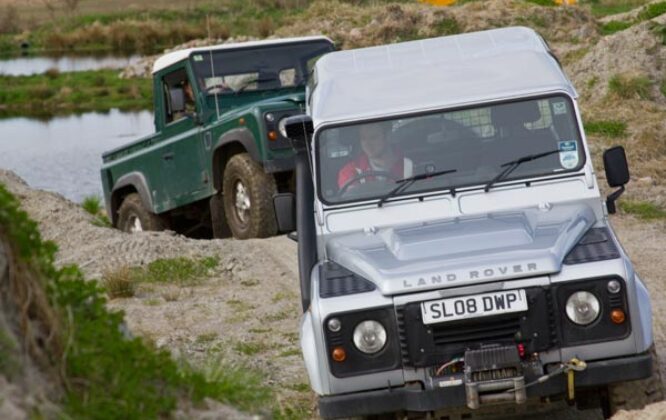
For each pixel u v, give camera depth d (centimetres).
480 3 12069
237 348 3031
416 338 1995
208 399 1686
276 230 4459
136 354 1593
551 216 2212
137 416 1474
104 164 5375
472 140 2336
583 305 1998
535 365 1994
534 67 2403
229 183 4553
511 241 2089
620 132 5928
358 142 2344
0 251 1434
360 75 2498
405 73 2472
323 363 2022
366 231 2289
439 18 11631
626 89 6538
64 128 12250
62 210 4756
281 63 4688
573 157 2309
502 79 2384
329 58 2667
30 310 1462
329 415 2028
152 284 3950
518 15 11469
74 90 15050
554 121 2330
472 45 2584
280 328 3281
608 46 7100
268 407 2170
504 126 2331
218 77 4612
